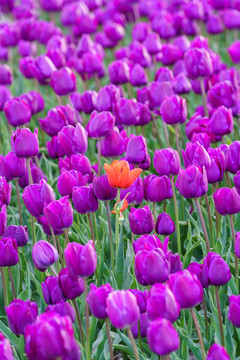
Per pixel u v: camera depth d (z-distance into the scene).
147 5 11.73
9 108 6.02
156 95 6.40
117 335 4.40
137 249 3.69
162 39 10.07
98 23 12.16
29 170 5.07
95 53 8.45
